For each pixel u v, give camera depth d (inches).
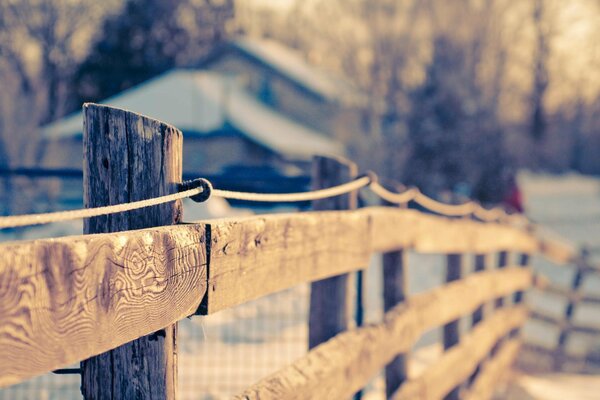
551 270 678.5
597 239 939.3
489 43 1608.0
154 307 72.6
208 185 82.4
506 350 348.5
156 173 80.1
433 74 1289.4
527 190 2076.8
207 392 220.5
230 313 320.2
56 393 212.5
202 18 2145.7
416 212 201.5
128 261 66.9
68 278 58.0
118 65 1708.9
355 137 1427.2
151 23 1878.7
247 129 1099.3
